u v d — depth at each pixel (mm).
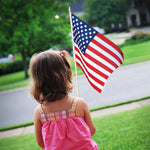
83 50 2500
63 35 16719
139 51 15570
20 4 15539
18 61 23109
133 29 30906
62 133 1628
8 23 15344
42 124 1728
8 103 9711
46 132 1654
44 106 1684
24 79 16688
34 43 16625
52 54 1664
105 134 4398
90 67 2500
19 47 16141
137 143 3805
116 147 3789
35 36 16594
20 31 15445
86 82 10219
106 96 7539
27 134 5484
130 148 3674
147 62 11586
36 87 1640
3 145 4934
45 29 16672
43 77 1613
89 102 7301
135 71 10156
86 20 23438
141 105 5840
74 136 1628
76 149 1626
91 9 23391
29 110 8086
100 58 2471
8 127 6305
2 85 15680
